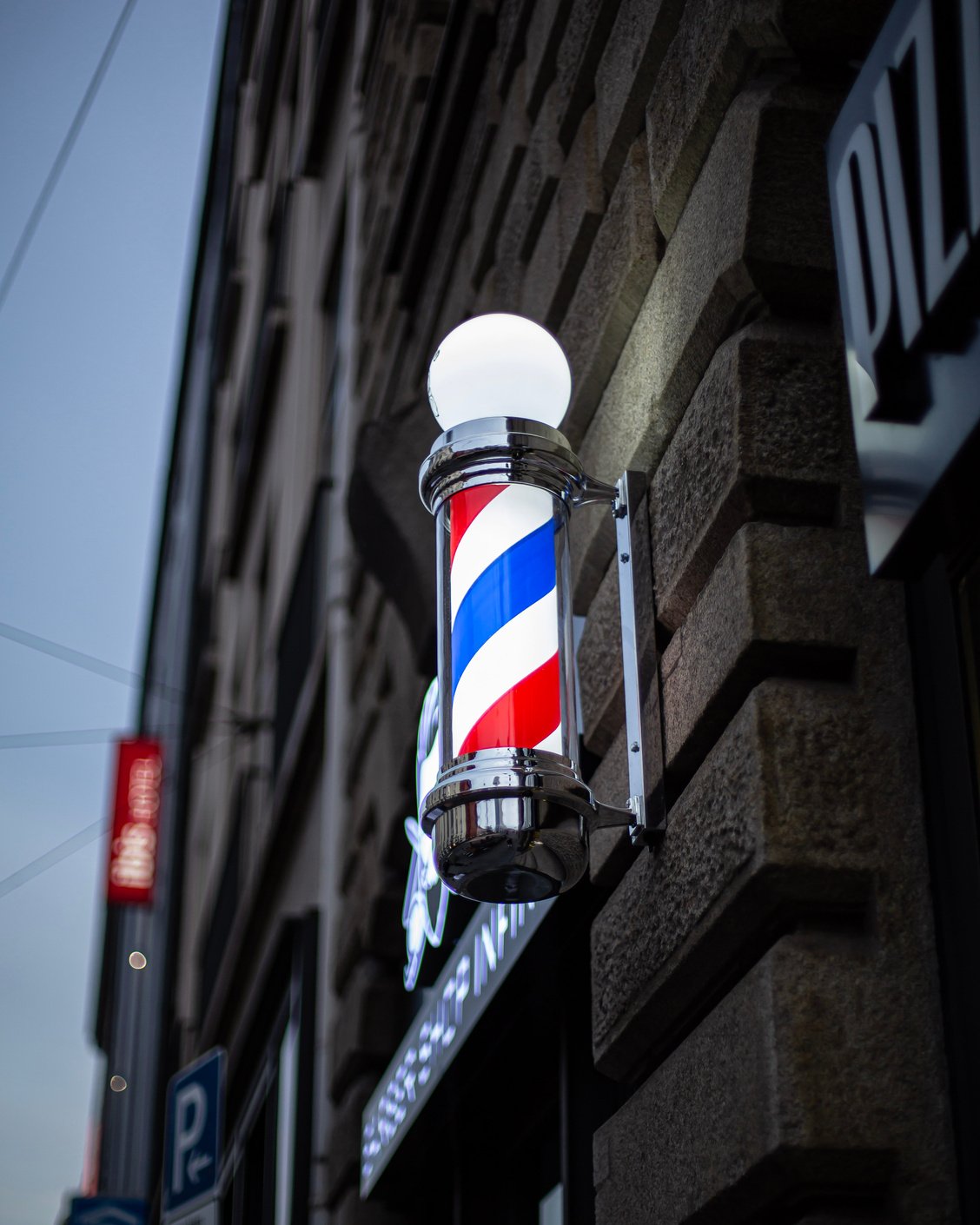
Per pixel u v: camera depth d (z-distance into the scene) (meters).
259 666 11.55
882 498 1.69
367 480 4.48
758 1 2.24
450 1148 4.36
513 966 3.13
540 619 2.18
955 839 1.78
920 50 1.64
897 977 1.81
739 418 2.12
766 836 1.86
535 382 2.32
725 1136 1.92
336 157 9.25
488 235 4.09
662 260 2.66
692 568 2.28
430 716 3.53
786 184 2.18
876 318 1.72
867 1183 1.76
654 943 2.26
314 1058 6.25
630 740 2.39
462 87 4.48
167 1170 4.72
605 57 3.02
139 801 17.48
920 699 1.90
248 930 9.61
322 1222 5.73
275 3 13.34
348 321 7.38
